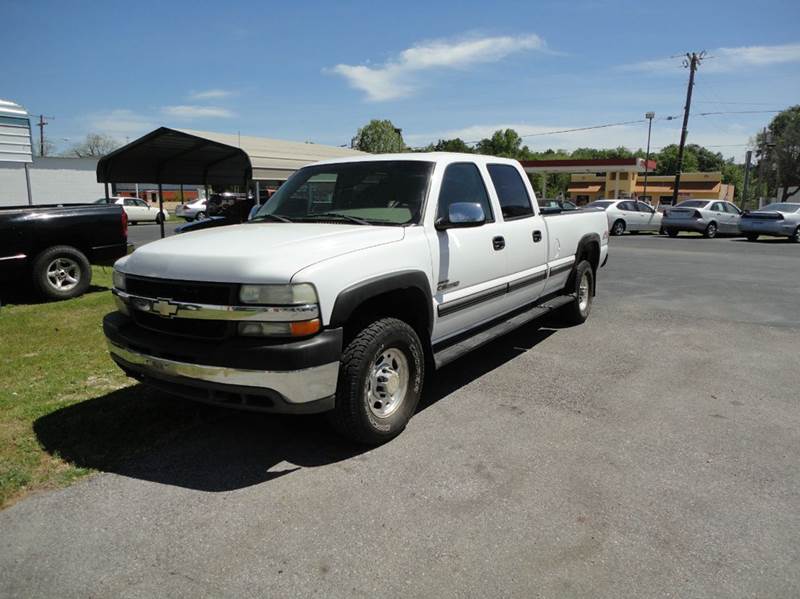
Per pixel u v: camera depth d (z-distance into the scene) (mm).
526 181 5926
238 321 3295
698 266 13312
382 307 4117
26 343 6164
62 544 2818
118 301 3949
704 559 2678
